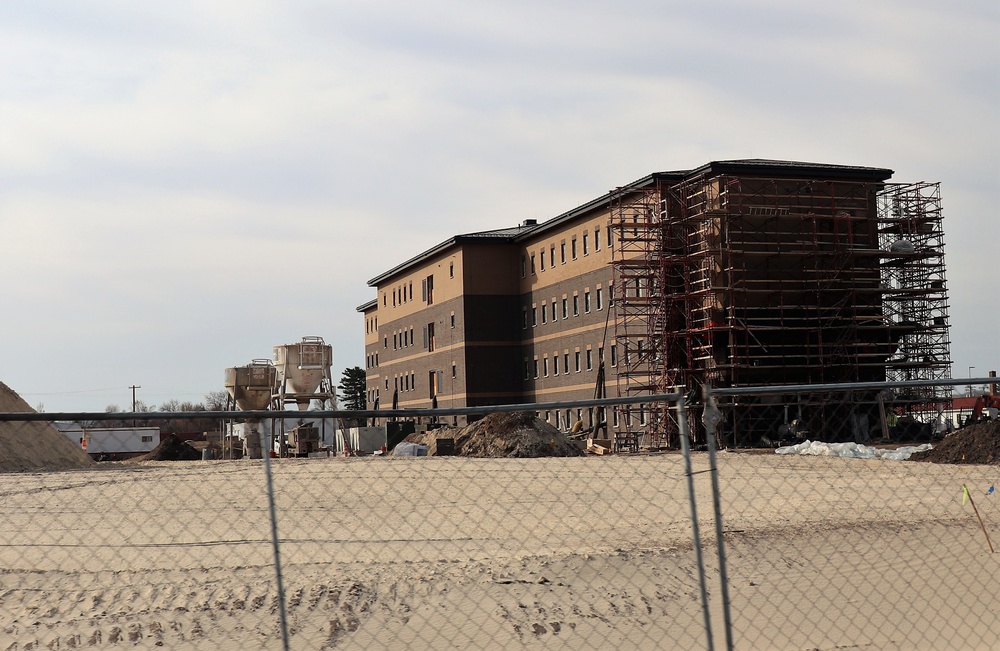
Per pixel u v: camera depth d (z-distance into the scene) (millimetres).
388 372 109500
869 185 57875
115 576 13977
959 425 51625
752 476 26875
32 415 7285
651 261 60156
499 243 87625
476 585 12953
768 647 10398
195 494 24578
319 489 25484
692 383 57031
